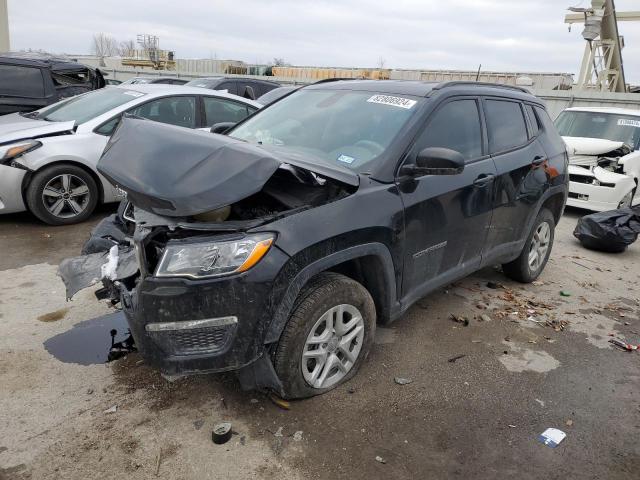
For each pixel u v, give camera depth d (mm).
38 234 5730
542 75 19766
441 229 3574
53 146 5883
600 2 16547
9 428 2656
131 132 3070
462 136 3875
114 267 3078
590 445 2807
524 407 3107
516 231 4586
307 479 2436
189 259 2480
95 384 3053
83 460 2473
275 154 3207
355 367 3219
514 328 4156
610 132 9109
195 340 2545
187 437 2654
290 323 2766
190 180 2551
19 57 9141
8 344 3438
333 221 2805
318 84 4453
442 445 2727
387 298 3299
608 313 4633
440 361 3566
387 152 3277
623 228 6461
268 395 3002
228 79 13219
